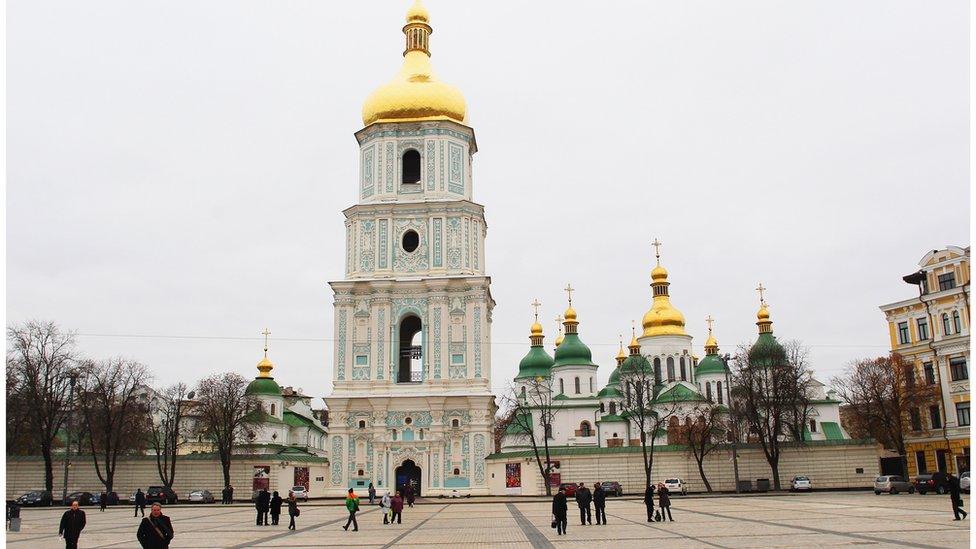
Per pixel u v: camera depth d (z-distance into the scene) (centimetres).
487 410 7938
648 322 12338
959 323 7469
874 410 8562
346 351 8175
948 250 7631
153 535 2181
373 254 8406
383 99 8762
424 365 8100
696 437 8338
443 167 8581
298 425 12531
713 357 11838
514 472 8044
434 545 3189
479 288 8200
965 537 2900
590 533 3581
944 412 7500
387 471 7862
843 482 7988
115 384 8438
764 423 8456
